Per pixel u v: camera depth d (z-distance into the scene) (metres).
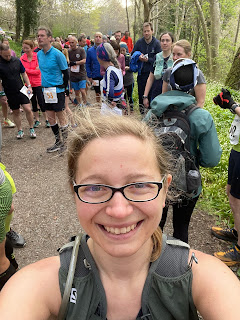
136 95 8.73
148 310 0.88
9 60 5.46
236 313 0.78
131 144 0.78
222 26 18.22
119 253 0.78
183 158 1.95
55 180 4.47
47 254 2.99
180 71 2.20
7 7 30.05
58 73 4.85
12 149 5.66
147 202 0.78
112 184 0.76
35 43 8.36
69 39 7.44
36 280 0.87
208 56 15.79
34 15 25.03
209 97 7.93
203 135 2.08
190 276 0.87
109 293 0.88
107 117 0.90
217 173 4.09
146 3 11.68
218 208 3.50
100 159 0.77
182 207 2.31
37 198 4.02
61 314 0.87
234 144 2.41
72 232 3.33
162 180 0.90
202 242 3.00
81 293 0.87
